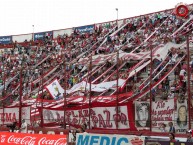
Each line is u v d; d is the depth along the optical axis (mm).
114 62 30109
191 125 17594
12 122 23797
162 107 17766
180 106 17219
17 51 48562
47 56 41875
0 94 33750
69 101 22453
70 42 45156
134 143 13328
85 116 20562
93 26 45500
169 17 37125
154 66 27453
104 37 41781
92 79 29312
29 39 52594
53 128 20656
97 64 30906
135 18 41125
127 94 21266
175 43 26781
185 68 25016
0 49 51719
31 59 43656
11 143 18438
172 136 13977
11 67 43156
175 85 24531
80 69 32375
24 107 23344
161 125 17594
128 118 18469
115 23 43094
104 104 19641
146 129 17859
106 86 23703
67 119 21359
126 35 39094
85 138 14820
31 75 35375
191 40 25953
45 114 22469
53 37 49656
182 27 33688
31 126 22094
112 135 14000
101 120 19734
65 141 16484
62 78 31422
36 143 17359
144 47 31234
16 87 33875
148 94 22734
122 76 27328
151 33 36281
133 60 29906
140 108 18188
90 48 40156
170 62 26344
